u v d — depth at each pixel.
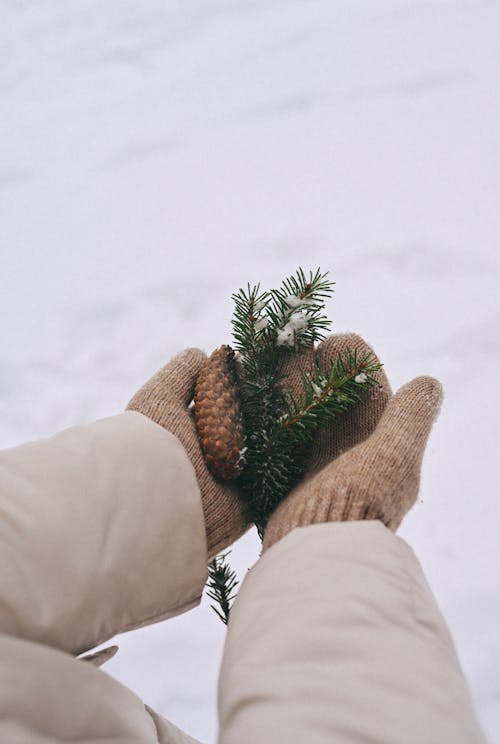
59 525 0.52
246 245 1.23
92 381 1.16
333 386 0.66
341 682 0.46
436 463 1.04
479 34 1.35
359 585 0.49
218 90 1.40
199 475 0.65
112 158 1.37
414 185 1.23
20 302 1.24
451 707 0.46
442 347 1.10
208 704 0.95
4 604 0.50
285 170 1.29
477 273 1.14
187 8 1.50
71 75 1.49
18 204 1.35
